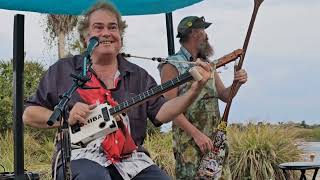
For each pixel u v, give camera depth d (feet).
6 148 29.35
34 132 33.24
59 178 11.94
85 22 13.16
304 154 27.81
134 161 12.49
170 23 19.97
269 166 26.68
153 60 13.47
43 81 13.01
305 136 29.66
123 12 19.56
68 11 18.93
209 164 15.51
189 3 19.40
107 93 12.63
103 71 12.94
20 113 15.92
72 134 11.81
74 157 12.08
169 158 26.63
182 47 15.94
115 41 12.96
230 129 28.63
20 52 16.08
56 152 12.34
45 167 26.73
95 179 11.64
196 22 15.79
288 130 29.45
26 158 28.37
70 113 11.75
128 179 12.21
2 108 39.01
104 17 12.91
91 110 11.94
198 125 15.71
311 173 25.68
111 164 12.19
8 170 26.81
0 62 41.73
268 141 27.45
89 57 12.01
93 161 12.04
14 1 17.80
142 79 13.21
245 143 27.40
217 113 15.89
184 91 15.14
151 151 27.20
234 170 26.91
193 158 15.72
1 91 40.11
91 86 12.60
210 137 15.71
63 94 12.01
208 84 15.64
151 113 13.12
